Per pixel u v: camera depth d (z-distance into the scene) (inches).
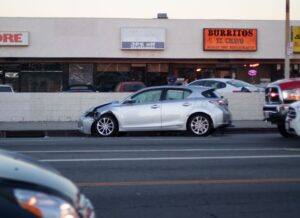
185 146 571.8
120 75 1465.3
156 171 410.3
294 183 369.7
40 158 478.3
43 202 147.9
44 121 906.1
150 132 734.5
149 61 1462.8
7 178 153.5
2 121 901.8
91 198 321.7
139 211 293.3
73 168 423.2
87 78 1459.2
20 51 1412.4
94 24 1422.2
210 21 1449.3
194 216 283.9
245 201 318.3
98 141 630.5
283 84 653.3
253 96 926.4
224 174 398.9
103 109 697.0
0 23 1402.6
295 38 1467.8
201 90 701.9
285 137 671.8
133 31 1427.2
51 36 1417.3
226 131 790.5
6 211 141.9
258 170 416.8
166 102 689.6
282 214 290.0
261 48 1471.5
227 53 1460.4
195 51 1450.5
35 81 1451.8
